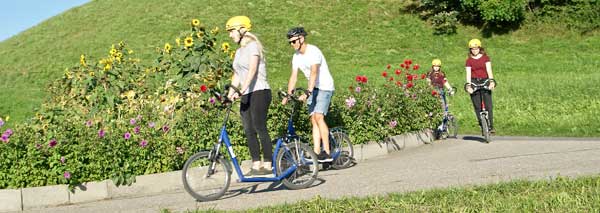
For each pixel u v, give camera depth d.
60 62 67.44
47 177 14.70
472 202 10.88
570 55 62.06
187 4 83.06
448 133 26.03
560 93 36.91
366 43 71.31
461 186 12.51
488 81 22.81
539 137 25.77
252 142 14.36
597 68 52.59
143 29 75.88
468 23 74.31
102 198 15.05
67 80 22.78
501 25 72.12
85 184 14.92
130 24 78.00
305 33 15.59
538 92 37.91
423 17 77.25
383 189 13.44
